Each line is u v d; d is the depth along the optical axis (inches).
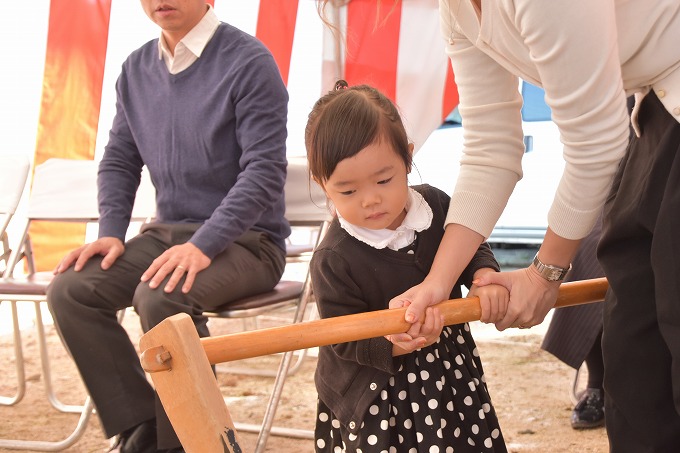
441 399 68.1
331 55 154.3
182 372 50.3
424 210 69.4
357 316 59.6
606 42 52.9
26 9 169.5
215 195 111.5
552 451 109.1
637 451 60.1
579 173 58.4
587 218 60.3
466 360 70.9
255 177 106.0
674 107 53.4
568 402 129.4
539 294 64.2
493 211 67.1
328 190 65.7
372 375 67.9
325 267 68.1
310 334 57.2
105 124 169.5
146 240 110.8
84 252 106.3
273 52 159.6
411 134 153.0
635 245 58.3
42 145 169.2
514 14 54.1
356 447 68.4
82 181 133.2
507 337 169.3
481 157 68.0
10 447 116.7
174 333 50.1
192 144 111.2
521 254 243.8
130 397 101.6
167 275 99.3
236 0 159.5
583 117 55.8
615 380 60.2
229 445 50.1
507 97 67.6
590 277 111.2
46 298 105.3
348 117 63.6
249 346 55.2
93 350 101.5
